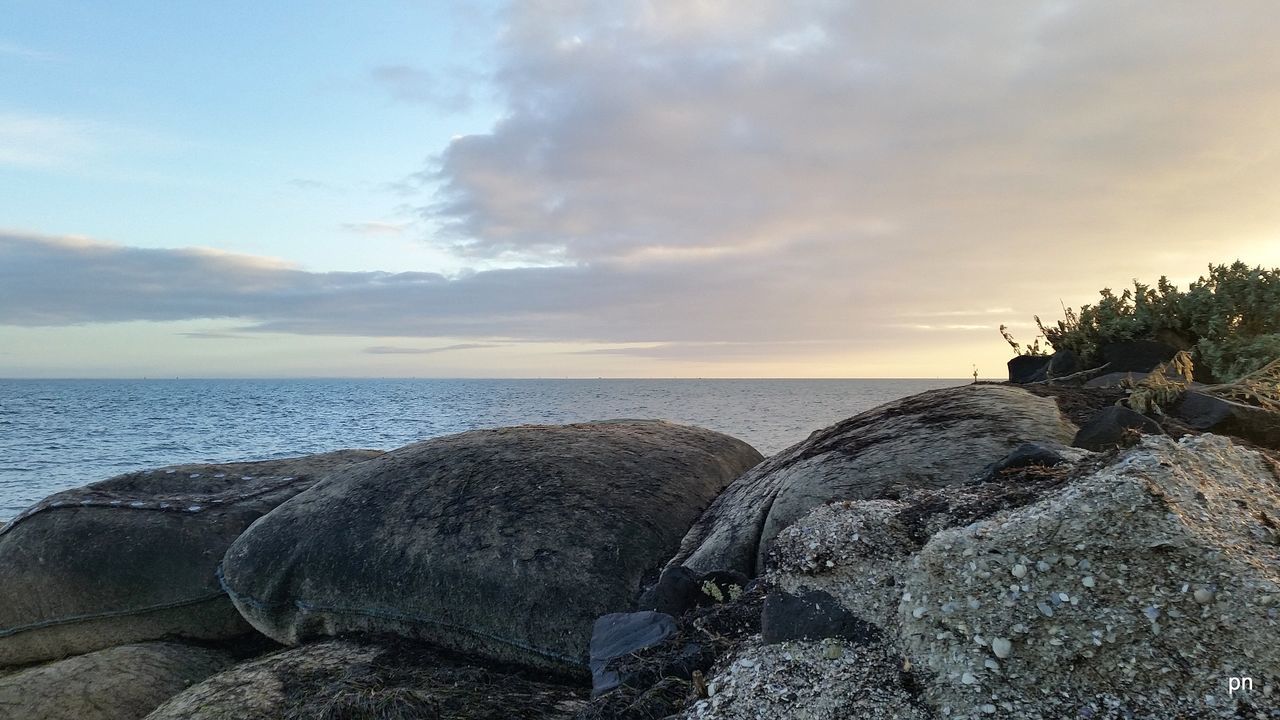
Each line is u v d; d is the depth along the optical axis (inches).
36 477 978.1
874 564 107.0
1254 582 77.8
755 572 164.2
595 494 206.1
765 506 171.5
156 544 250.5
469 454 228.7
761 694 96.3
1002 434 156.9
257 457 1200.8
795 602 106.0
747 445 277.9
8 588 247.9
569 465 218.8
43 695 206.4
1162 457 97.3
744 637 118.4
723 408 2753.4
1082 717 77.9
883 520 114.4
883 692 88.4
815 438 197.3
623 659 127.3
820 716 89.0
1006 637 85.1
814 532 116.3
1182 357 196.5
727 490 216.2
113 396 5241.1
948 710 82.9
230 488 290.7
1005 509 106.8
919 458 155.8
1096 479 95.0
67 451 1301.7
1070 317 258.7
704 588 146.3
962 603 89.9
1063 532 88.7
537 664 178.7
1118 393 184.2
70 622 245.1
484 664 180.7
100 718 200.1
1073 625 83.1
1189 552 81.8
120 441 1496.1
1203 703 74.3
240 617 245.6
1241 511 91.6
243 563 219.5
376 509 213.6
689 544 190.1
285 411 2888.8
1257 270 226.1
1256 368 194.7
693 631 126.6
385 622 197.6
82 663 221.3
